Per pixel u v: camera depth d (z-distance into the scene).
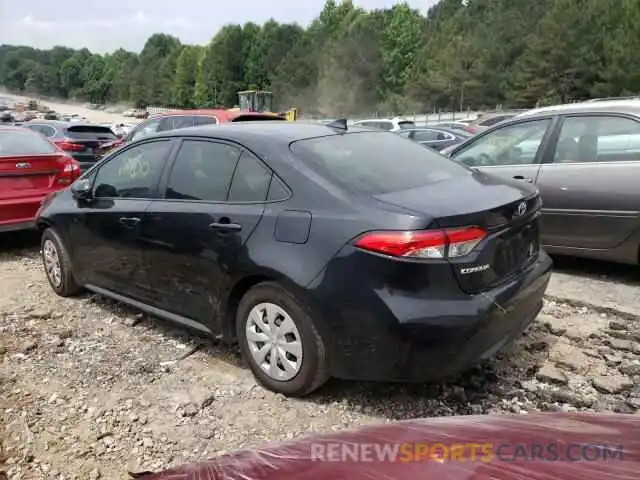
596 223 5.19
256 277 3.37
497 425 1.65
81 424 3.15
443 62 69.88
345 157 3.50
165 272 3.92
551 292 5.04
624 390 3.37
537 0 72.69
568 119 5.45
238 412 3.24
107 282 4.53
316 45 92.31
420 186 3.30
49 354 3.99
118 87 143.00
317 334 3.11
